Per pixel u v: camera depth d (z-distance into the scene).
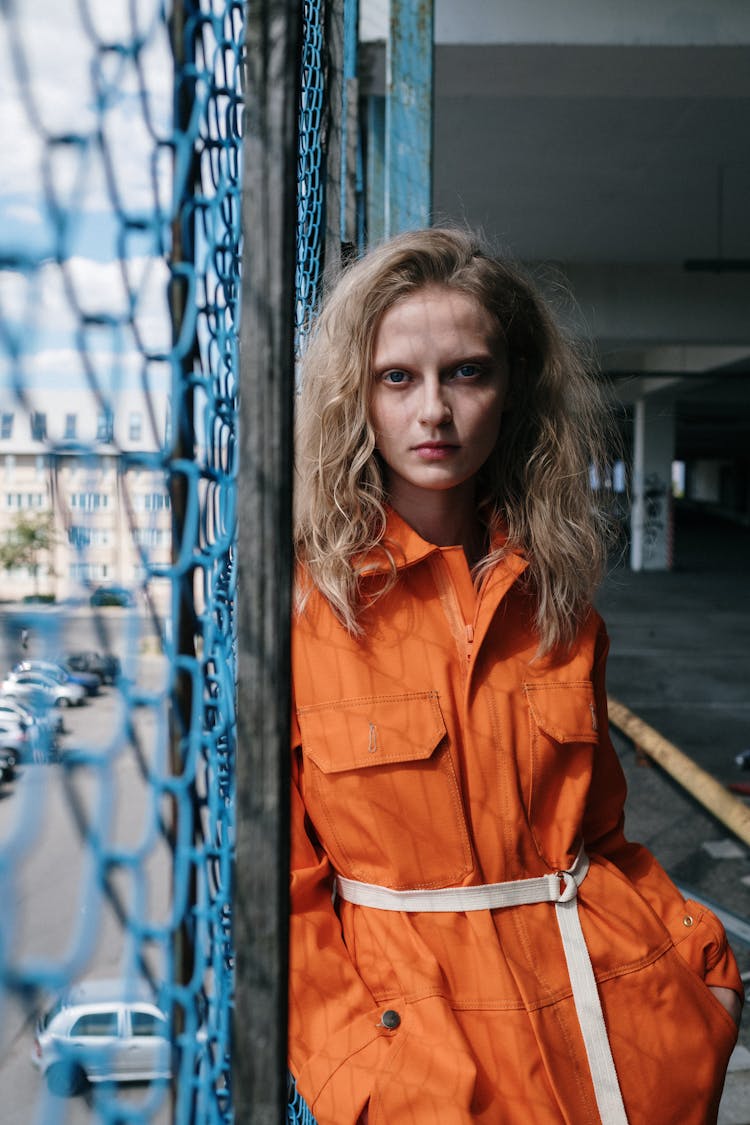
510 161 10.16
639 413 26.97
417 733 0.96
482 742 0.99
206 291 0.47
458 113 8.82
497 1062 0.91
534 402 1.15
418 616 1.02
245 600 0.45
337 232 1.70
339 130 1.71
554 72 6.00
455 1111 0.85
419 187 2.85
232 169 0.53
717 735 9.33
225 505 0.52
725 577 25.78
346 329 0.99
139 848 0.35
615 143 9.61
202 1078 0.47
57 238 0.29
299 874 0.98
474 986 0.94
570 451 1.15
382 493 1.02
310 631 1.00
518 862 0.99
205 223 0.47
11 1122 3.50
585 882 1.04
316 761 0.97
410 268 0.98
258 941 0.46
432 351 0.96
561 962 0.98
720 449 52.72
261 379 0.44
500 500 1.13
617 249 14.01
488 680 1.01
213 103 0.47
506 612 1.06
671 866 5.54
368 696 0.97
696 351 21.64
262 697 0.45
